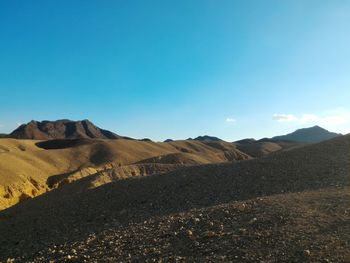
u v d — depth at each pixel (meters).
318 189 20.22
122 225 20.16
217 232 14.70
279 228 13.90
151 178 30.03
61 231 22.05
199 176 28.22
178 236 15.14
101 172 46.03
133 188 27.98
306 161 27.38
